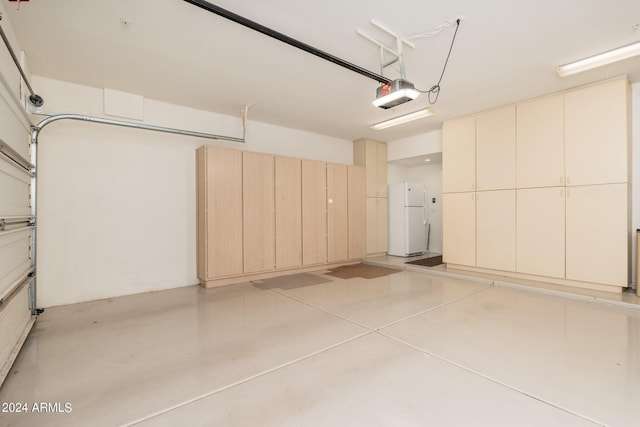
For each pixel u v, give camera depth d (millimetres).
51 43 2824
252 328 2861
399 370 2070
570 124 3975
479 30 2666
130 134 4105
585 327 2801
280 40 2635
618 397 1747
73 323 3012
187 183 4617
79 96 3738
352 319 3070
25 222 2926
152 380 1982
